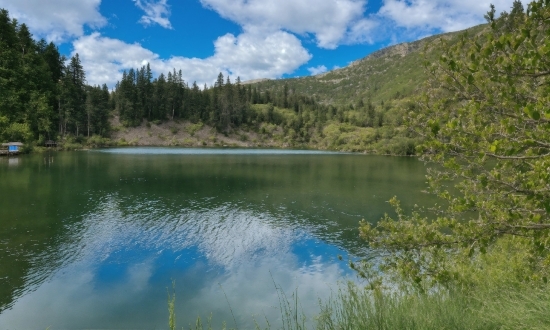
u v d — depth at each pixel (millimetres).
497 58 4051
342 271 17094
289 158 92750
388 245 7434
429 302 6199
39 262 17656
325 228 24734
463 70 4594
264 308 13500
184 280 16109
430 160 5496
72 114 108125
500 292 6613
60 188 37125
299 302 13781
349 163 78938
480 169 4938
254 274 16875
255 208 30656
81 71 125750
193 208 30078
